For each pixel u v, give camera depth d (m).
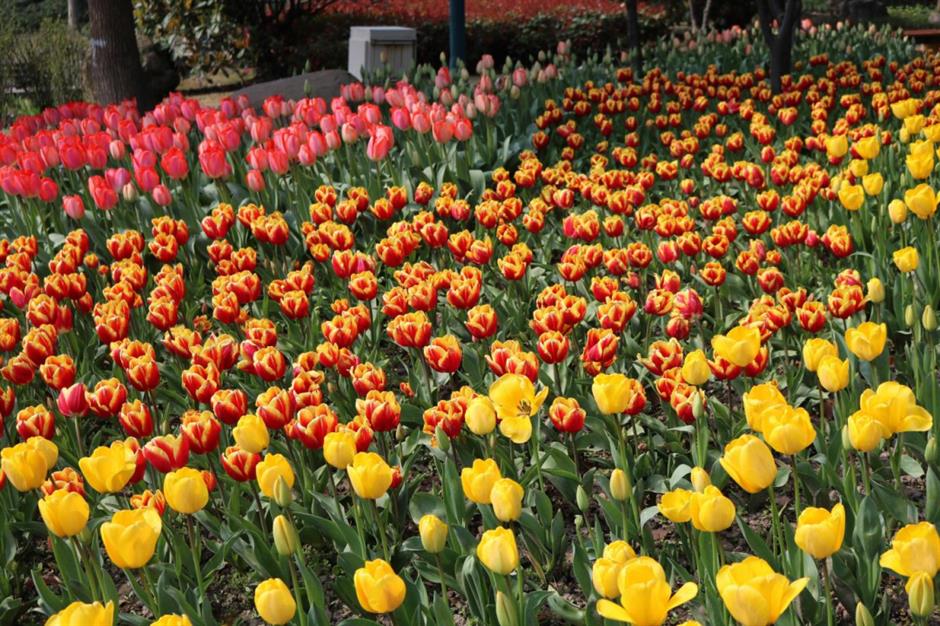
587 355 3.95
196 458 4.31
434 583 3.76
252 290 5.07
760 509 4.04
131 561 2.71
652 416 4.77
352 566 3.33
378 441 3.96
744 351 3.41
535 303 5.89
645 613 2.18
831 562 3.19
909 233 6.12
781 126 9.46
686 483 3.78
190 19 20.78
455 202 6.18
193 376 3.81
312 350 5.21
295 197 7.57
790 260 5.82
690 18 26.36
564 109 9.92
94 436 4.75
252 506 3.85
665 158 9.33
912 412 2.90
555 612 3.47
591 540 3.58
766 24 11.66
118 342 4.36
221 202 7.60
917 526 2.33
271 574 3.57
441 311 5.79
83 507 2.88
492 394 3.21
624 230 6.41
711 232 6.49
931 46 19.36
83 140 8.52
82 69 17.73
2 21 19.00
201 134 9.52
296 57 21.50
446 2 24.88
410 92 9.50
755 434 4.05
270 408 3.50
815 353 3.44
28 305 4.97
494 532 2.56
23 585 4.07
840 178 6.21
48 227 7.63
